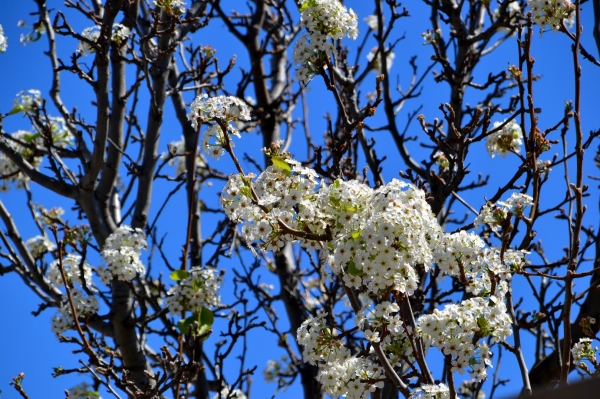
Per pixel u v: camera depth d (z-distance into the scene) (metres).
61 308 6.05
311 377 7.47
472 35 7.36
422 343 4.21
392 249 3.57
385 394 5.60
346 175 6.62
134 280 7.08
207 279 5.71
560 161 5.25
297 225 3.90
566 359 4.09
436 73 7.58
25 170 6.81
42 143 8.20
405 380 4.55
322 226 3.87
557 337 5.30
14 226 7.05
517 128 5.89
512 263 4.38
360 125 5.00
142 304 6.41
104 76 6.41
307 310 7.58
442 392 3.83
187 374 5.81
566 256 6.73
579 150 4.21
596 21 5.29
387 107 7.18
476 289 4.08
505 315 3.81
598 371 4.63
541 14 4.64
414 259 3.62
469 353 3.71
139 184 7.20
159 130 7.19
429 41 7.16
